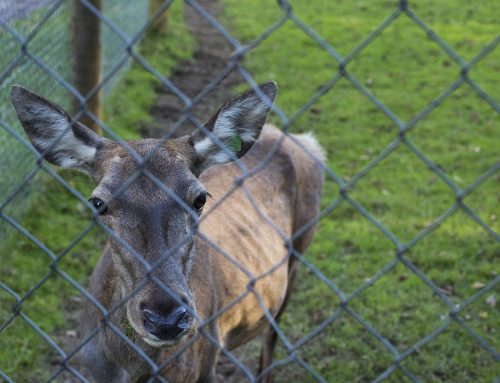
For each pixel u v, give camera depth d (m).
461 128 9.80
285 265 4.66
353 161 8.66
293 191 4.84
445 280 6.18
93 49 6.80
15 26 5.91
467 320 5.61
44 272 5.73
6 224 5.86
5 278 5.52
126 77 10.30
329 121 9.86
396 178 8.22
